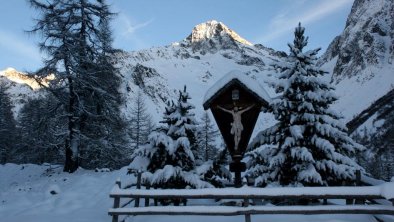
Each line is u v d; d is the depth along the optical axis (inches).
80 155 1118.4
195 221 422.9
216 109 443.8
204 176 534.6
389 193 342.6
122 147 1172.5
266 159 560.4
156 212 385.1
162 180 508.4
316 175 492.4
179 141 521.0
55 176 965.8
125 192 394.0
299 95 536.1
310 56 561.3
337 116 546.6
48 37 991.6
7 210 618.2
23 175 1159.6
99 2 1059.9
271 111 557.6
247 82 430.6
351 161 514.9
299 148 518.6
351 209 355.3
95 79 1050.7
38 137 1074.7
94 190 731.4
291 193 360.2
